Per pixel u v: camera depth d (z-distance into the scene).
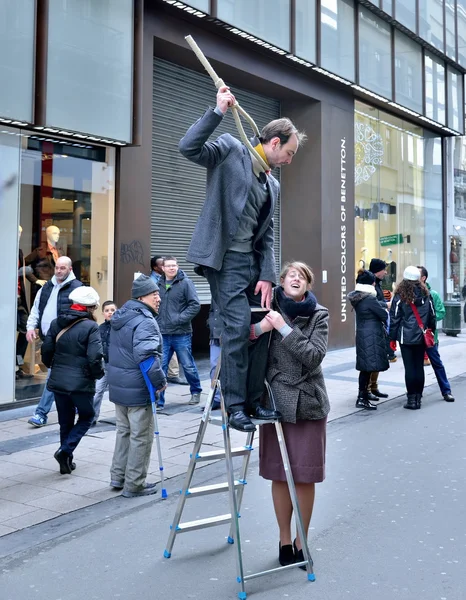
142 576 4.16
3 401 8.95
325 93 14.95
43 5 8.70
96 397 8.00
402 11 16.72
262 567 4.28
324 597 3.83
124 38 9.80
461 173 22.61
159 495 5.71
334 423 8.52
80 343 6.04
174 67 12.17
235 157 3.65
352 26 15.02
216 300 3.80
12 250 9.05
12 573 4.23
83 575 4.19
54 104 8.91
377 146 17.44
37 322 8.20
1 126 8.87
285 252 15.16
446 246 21.50
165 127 12.05
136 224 10.59
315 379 4.11
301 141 3.86
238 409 3.76
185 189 12.53
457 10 20.17
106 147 10.20
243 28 11.84
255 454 6.91
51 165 9.52
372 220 17.25
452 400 9.95
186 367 9.23
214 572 4.20
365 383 9.41
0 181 8.88
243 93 13.87
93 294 6.12
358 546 4.57
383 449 7.22
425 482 6.02
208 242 3.62
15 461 6.68
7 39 8.41
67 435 6.30
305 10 13.45
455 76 20.59
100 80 9.48
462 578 4.07
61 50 8.95
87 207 9.98
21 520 5.12
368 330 9.25
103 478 6.14
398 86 17.06
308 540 4.68
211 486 4.49
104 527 5.00
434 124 19.45
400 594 3.86
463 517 5.13
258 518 5.15
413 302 9.21
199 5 10.91
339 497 5.62
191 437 7.57
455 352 15.98
